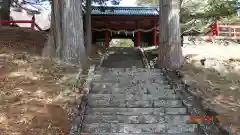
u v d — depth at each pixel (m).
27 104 6.63
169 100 7.89
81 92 8.02
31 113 6.24
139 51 18.41
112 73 10.21
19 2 23.30
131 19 22.56
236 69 10.97
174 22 11.48
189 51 14.38
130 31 23.34
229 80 9.44
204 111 7.06
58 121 6.13
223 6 19.08
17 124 5.72
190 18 21.23
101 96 8.08
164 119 6.81
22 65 9.32
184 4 20.67
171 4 11.54
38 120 6.00
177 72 10.37
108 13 22.20
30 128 5.65
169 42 11.38
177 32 11.48
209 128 6.25
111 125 6.43
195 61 11.98
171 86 9.03
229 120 6.36
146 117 6.84
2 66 8.99
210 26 20.09
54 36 10.66
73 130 5.90
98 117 6.83
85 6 19.42
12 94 7.07
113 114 7.04
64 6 10.41
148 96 8.18
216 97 7.82
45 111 6.43
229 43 15.84
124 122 6.67
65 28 10.37
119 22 23.16
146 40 24.19
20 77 8.23
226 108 7.01
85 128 6.35
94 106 7.55
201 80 9.36
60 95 7.43
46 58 10.28
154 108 7.34
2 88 7.36
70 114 6.57
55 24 10.59
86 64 10.88
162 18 11.73
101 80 9.43
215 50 14.50
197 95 7.94
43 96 7.17
